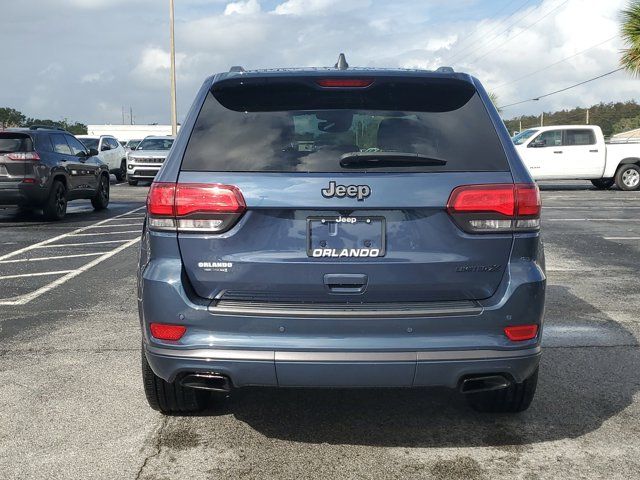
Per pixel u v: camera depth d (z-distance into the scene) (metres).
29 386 4.06
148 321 3.03
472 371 2.93
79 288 6.82
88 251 9.19
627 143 21.44
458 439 3.37
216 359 2.91
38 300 6.30
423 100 3.19
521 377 3.02
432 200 2.91
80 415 3.64
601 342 4.98
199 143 3.06
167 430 3.46
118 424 3.53
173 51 34.06
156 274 2.98
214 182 2.94
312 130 3.06
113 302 6.22
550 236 10.80
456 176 2.95
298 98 3.17
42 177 11.98
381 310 2.89
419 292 2.96
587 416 3.64
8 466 3.06
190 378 3.04
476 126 3.11
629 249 9.49
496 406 3.59
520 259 3.01
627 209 15.12
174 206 2.96
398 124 3.09
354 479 2.95
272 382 2.94
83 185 13.90
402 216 2.93
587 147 20.70
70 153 13.41
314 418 3.63
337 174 2.92
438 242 2.94
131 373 4.29
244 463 3.11
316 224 2.92
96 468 3.05
